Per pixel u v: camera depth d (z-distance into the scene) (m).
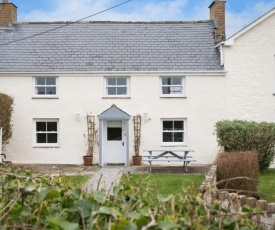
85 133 23.44
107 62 24.08
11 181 3.76
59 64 23.95
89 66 23.84
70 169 21.08
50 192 3.04
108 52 24.67
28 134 23.50
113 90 23.94
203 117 23.55
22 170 4.30
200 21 26.73
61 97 23.55
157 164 23.36
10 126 22.73
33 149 23.42
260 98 23.48
